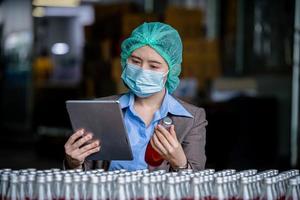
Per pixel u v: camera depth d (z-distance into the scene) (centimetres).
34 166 928
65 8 1642
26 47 1392
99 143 267
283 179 234
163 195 216
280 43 898
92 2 1486
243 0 986
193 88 825
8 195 219
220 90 851
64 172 239
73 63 1543
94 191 214
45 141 1009
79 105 259
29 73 1364
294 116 866
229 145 781
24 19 1396
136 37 282
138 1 1162
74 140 265
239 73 980
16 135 1277
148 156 278
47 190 217
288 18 879
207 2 1047
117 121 257
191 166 276
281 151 870
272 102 855
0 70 1376
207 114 760
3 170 244
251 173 252
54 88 1201
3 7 1391
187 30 853
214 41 851
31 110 1327
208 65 849
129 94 291
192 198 217
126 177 218
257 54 955
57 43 1578
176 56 288
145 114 286
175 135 265
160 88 282
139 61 284
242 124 823
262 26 942
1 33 1388
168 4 1122
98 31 909
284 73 889
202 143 288
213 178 226
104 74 852
